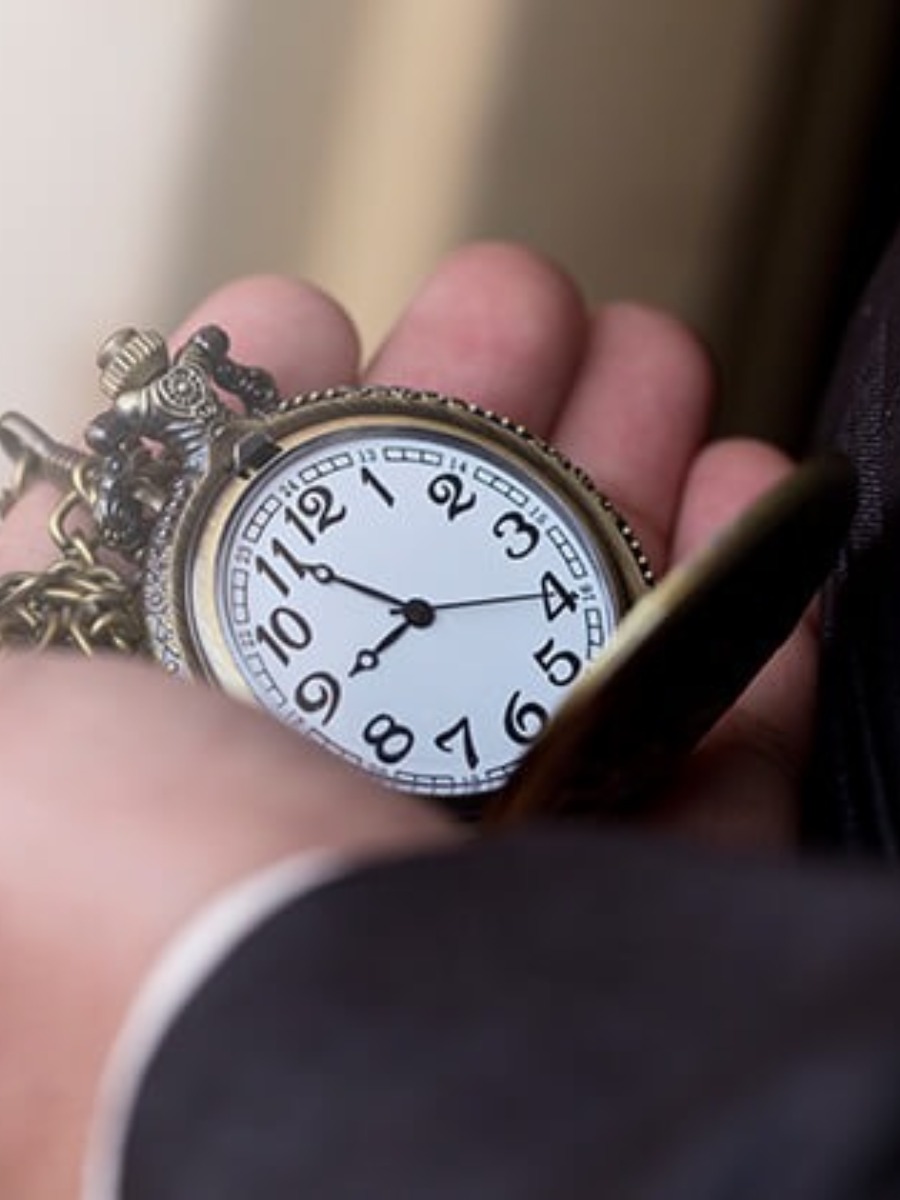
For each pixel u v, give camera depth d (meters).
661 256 0.42
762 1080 0.13
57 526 0.30
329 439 0.29
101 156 0.37
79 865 0.21
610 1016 0.14
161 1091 0.16
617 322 0.34
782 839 0.29
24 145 0.37
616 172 0.41
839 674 0.29
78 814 0.21
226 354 0.31
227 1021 0.16
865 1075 0.13
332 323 0.33
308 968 0.16
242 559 0.29
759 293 0.43
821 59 0.42
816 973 0.14
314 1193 0.15
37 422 0.38
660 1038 0.14
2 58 0.36
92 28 0.37
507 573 0.29
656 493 0.33
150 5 0.37
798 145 0.42
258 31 0.38
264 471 0.29
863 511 0.29
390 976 0.16
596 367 0.34
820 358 0.43
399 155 0.40
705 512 0.33
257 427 0.29
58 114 0.37
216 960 0.17
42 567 0.31
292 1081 0.15
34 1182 0.21
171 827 0.21
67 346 0.38
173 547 0.29
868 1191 0.13
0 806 0.21
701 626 0.25
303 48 0.38
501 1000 0.15
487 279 0.33
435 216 0.40
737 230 0.42
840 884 0.15
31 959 0.21
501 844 0.17
